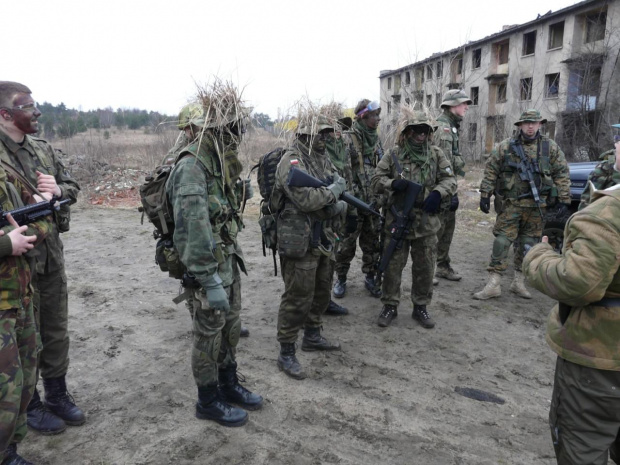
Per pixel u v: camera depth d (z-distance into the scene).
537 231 4.81
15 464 2.28
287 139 3.25
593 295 1.65
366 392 3.15
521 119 4.51
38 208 2.23
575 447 1.82
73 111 33.97
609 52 21.30
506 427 2.81
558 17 24.27
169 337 3.95
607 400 1.73
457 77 23.17
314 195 2.90
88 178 13.23
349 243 4.70
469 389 3.23
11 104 2.39
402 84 14.68
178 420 2.79
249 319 4.38
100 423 2.76
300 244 3.05
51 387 2.71
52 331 2.67
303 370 3.37
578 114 21.16
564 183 4.63
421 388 3.22
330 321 4.32
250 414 2.88
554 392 1.93
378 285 4.38
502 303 4.79
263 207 3.34
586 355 1.74
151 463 2.43
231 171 2.54
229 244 2.61
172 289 5.11
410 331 4.12
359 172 4.57
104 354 3.63
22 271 2.09
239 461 2.46
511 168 4.65
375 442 2.64
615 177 3.38
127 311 4.49
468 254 6.52
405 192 3.90
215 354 2.60
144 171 14.24
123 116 34.25
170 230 2.51
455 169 4.93
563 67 24.00
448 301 4.83
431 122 3.78
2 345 1.97
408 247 4.11
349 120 3.75
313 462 2.46
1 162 2.25
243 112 2.43
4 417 1.95
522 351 3.80
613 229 1.62
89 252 6.61
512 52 27.69
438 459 2.51
